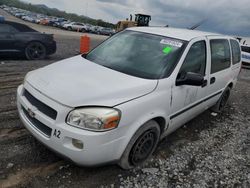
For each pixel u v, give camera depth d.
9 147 3.42
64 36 22.30
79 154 2.61
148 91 3.07
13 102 4.97
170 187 3.10
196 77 3.40
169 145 4.10
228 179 3.43
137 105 2.87
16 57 9.50
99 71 3.31
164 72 3.41
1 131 3.82
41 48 9.54
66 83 2.93
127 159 3.09
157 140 3.48
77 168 3.16
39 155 3.32
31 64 8.47
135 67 3.49
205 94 4.45
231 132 5.00
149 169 3.36
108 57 3.80
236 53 5.83
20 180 2.86
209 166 3.67
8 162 3.12
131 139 2.99
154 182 3.14
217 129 5.05
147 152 3.40
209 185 3.25
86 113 2.60
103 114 2.60
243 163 3.88
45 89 2.86
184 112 3.89
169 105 3.39
